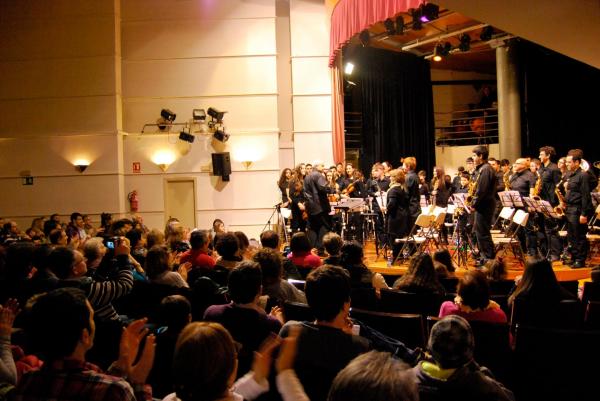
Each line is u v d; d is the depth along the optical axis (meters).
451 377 2.02
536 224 8.08
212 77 13.53
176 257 6.07
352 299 4.37
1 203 13.45
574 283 4.91
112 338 3.04
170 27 13.53
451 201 8.96
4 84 13.46
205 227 13.45
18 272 3.81
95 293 3.58
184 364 1.53
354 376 1.06
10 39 13.46
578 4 3.58
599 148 14.32
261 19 13.55
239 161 13.49
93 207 13.28
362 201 8.98
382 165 11.28
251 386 1.85
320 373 2.21
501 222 9.77
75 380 1.77
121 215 13.33
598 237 8.02
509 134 13.26
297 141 13.48
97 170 13.30
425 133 16.05
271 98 13.53
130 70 13.54
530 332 2.79
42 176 13.38
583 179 7.33
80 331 1.81
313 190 9.28
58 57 13.39
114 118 13.27
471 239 8.34
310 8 13.50
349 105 15.63
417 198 8.39
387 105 15.34
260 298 3.70
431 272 4.22
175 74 13.52
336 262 5.04
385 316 3.39
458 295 3.38
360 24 9.71
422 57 15.92
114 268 3.89
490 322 2.95
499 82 13.38
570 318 3.68
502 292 4.78
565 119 14.26
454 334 2.03
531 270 3.76
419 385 2.06
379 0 8.97
